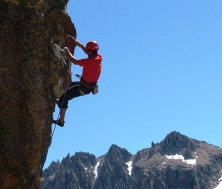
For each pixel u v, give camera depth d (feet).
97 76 58.13
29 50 53.06
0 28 52.31
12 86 51.90
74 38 59.62
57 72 54.90
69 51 57.98
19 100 52.01
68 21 57.62
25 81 52.49
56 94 55.72
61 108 58.13
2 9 52.80
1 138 50.65
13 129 51.34
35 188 52.24
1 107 51.19
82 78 57.77
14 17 53.01
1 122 50.96
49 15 54.65
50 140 53.98
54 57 54.65
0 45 52.08
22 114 51.96
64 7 57.11
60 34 56.90
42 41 53.67
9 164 50.47
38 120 52.34
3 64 51.93
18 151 51.16
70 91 58.03
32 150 51.78
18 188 50.90
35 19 53.47
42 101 52.85
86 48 58.65
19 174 50.85
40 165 52.44
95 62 57.57
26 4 53.42
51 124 54.29
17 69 52.42
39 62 53.31
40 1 53.83
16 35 52.85
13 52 52.54
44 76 53.67
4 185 50.34
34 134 52.01
